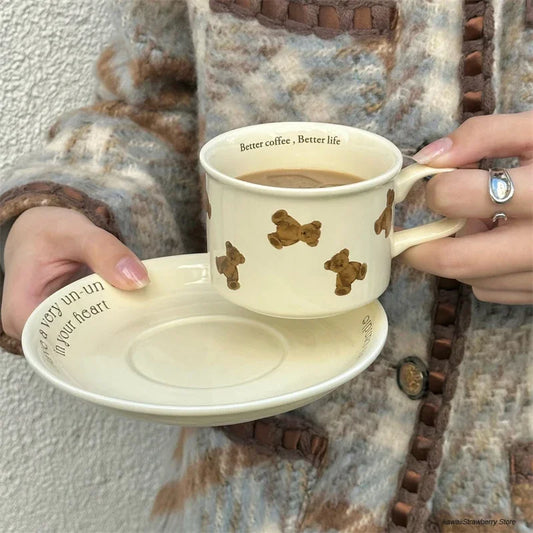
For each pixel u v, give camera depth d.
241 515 0.53
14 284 0.45
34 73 0.63
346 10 0.45
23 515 0.72
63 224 0.44
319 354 0.39
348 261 0.35
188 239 0.58
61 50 0.64
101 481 0.78
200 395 0.36
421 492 0.47
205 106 0.52
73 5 0.64
